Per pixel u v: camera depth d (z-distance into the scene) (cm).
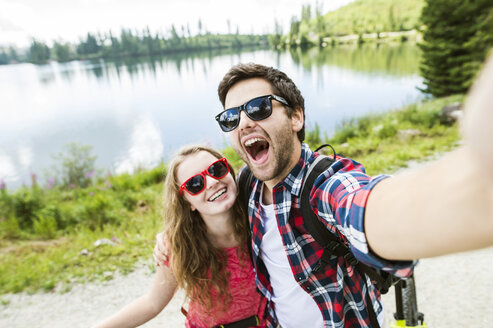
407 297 109
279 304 132
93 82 8738
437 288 296
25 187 814
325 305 114
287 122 114
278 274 126
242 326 147
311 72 4856
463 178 33
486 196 32
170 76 8269
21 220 657
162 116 3722
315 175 106
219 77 7006
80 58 19925
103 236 539
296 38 12169
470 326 250
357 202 56
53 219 619
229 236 145
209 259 142
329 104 2556
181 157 139
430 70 1488
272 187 120
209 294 145
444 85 1448
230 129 121
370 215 51
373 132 959
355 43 9788
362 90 3064
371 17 11381
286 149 113
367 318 114
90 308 351
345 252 105
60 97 6569
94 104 5378
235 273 145
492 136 26
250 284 146
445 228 36
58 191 887
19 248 534
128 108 4638
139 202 698
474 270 311
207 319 149
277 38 13412
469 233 34
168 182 142
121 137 2894
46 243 554
